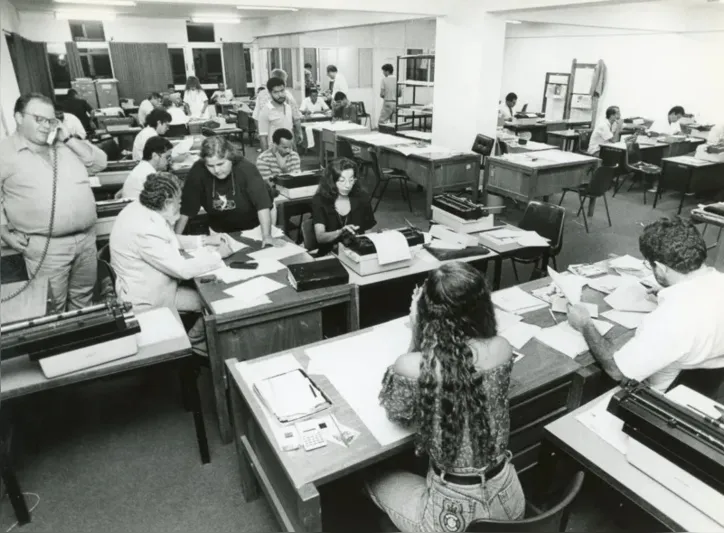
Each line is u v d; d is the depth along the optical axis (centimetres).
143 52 1180
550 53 1120
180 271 250
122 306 192
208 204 314
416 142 657
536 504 176
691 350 165
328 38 1121
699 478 130
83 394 282
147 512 207
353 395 169
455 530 135
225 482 223
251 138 1010
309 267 253
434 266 279
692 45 900
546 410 187
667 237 170
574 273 268
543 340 203
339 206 322
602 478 141
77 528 200
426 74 1073
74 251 298
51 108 264
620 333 209
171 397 282
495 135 652
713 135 722
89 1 650
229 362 187
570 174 551
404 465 191
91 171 472
